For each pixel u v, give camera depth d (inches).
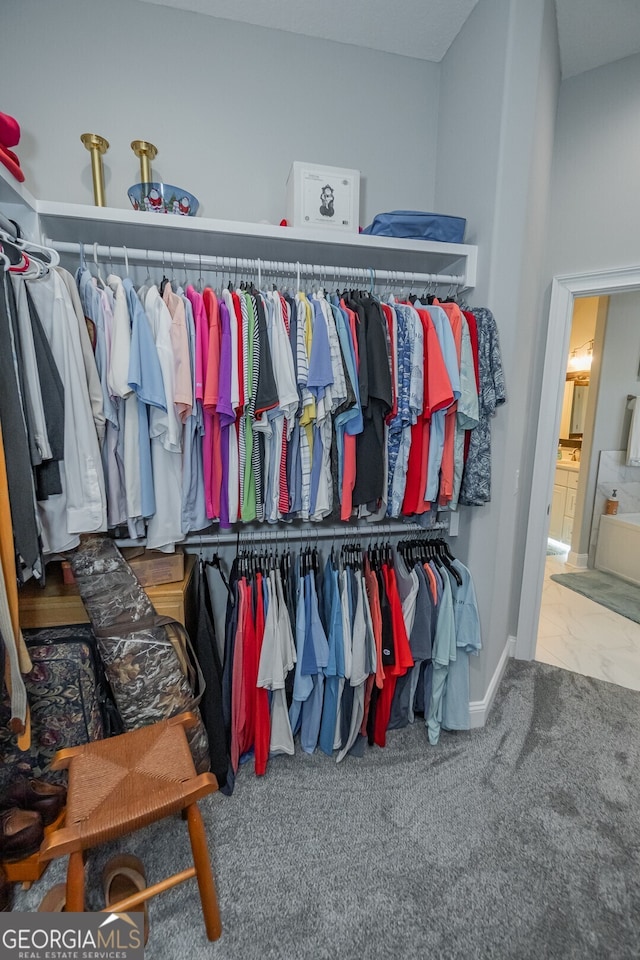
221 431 51.4
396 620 61.6
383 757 62.4
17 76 58.7
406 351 54.5
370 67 69.6
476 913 41.9
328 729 62.3
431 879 45.1
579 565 150.0
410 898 43.3
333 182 59.1
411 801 54.7
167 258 50.9
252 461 52.3
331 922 41.1
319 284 69.1
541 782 58.0
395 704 68.2
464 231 64.9
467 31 63.4
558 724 70.1
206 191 66.1
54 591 53.9
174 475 52.1
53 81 59.7
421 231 60.4
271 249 59.8
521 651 90.6
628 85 70.9
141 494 49.3
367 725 64.6
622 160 72.7
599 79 73.0
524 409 74.1
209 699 55.8
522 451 81.2
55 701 49.8
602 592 128.0
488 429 61.0
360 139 70.7
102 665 52.7
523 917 41.6
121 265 60.8
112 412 47.1
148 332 45.4
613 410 142.3
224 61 64.2
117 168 62.9
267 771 59.6
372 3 60.9
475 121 62.0
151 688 49.5
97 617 48.2
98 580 48.7
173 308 48.1
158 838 49.6
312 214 58.8
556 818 52.5
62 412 41.9
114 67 61.0
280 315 50.1
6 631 37.1
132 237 55.2
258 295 50.4
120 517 50.4
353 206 60.2
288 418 51.4
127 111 62.1
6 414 36.3
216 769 55.4
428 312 56.3
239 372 48.1
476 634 64.8
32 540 38.5
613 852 48.2
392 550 67.6
